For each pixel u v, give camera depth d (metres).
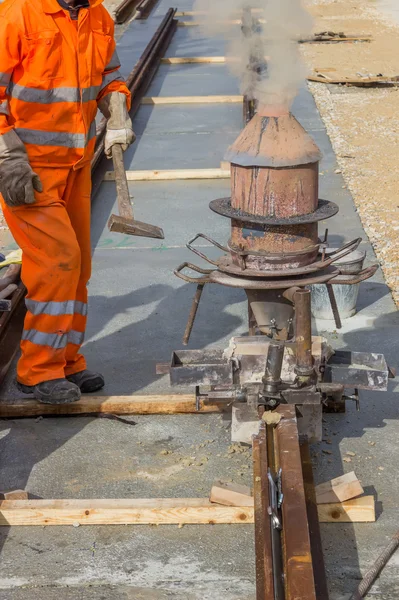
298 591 2.40
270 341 3.57
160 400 4.17
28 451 3.88
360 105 11.23
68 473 3.70
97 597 2.91
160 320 5.29
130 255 6.43
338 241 6.56
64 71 3.71
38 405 4.15
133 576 3.02
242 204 3.54
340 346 4.83
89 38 3.77
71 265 3.93
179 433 4.00
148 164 8.78
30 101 3.68
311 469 3.30
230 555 3.12
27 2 3.55
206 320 5.27
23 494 3.41
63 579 3.01
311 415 3.52
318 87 12.30
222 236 6.81
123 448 3.89
